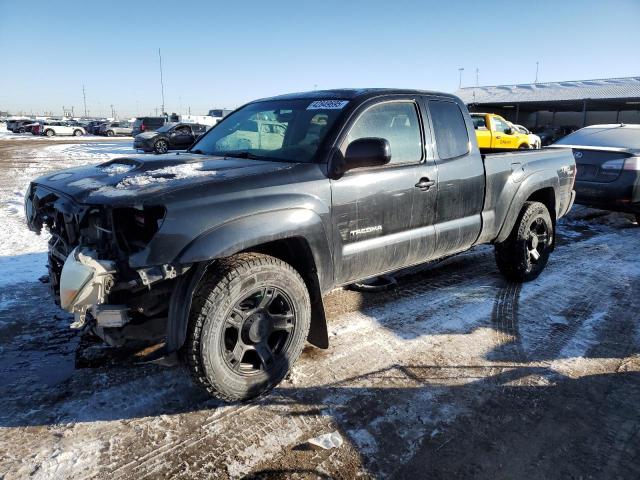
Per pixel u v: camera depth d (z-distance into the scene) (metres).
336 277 3.44
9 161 18.78
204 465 2.54
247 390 3.01
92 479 2.43
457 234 4.29
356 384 3.30
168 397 3.13
